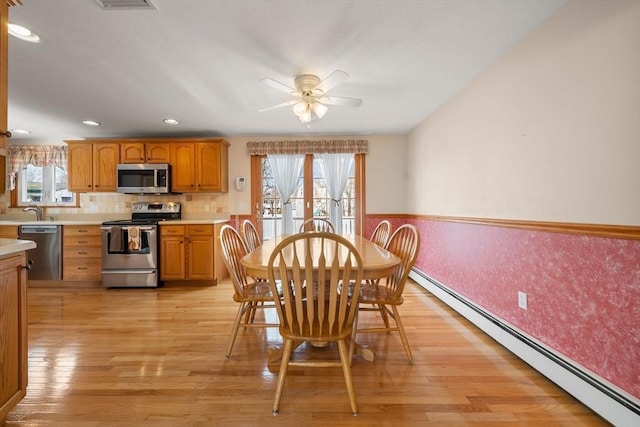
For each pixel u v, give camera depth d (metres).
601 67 1.41
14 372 1.35
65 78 2.44
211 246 3.71
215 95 2.79
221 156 4.04
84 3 1.56
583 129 1.50
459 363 1.86
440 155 3.18
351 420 1.38
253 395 1.56
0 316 1.28
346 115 3.46
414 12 1.65
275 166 4.43
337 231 4.42
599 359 1.41
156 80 2.48
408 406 1.47
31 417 1.39
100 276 3.68
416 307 2.91
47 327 2.44
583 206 1.50
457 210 2.80
